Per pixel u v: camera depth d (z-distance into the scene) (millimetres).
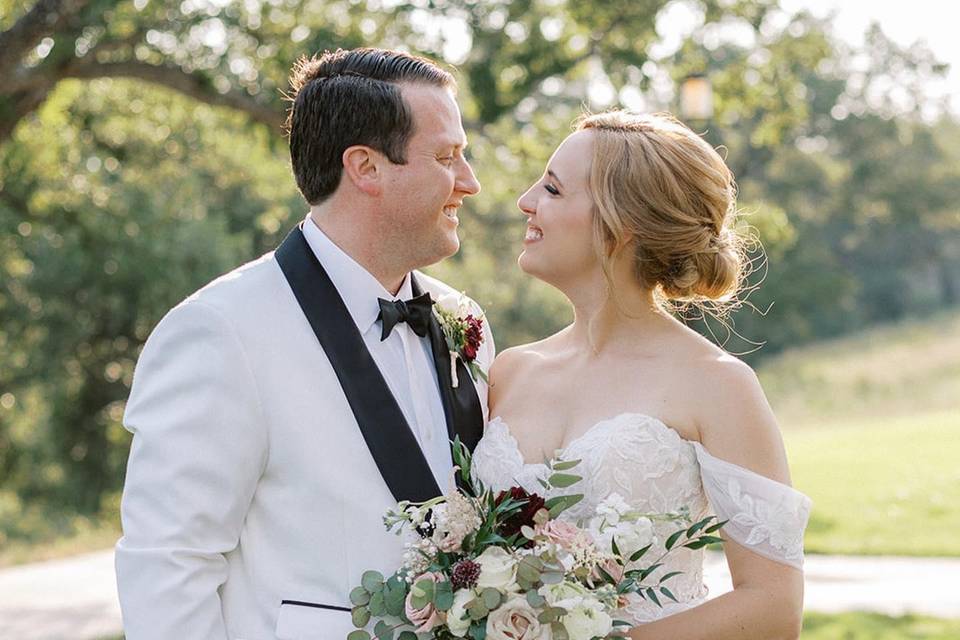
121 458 19203
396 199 2727
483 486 2711
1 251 15828
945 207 43594
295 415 2600
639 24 10070
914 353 34531
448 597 2348
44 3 8039
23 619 8180
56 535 17016
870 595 7062
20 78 8422
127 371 18578
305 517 2592
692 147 2852
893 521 9547
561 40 10117
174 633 2455
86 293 17109
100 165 15219
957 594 6977
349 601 2574
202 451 2520
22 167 12625
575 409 2842
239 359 2568
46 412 18688
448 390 2863
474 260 15984
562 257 2871
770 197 40719
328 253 2762
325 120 2742
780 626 2568
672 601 2701
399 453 2641
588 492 2686
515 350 3129
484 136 9922
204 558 2518
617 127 2881
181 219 16906
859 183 42906
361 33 8820
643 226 2795
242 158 15062
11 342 17734
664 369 2783
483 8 9305
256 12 8914
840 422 23047
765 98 11289
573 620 2295
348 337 2691
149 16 8664
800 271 39438
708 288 2910
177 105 12250
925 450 13234
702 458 2670
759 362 37344
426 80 2785
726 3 10477
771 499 2596
